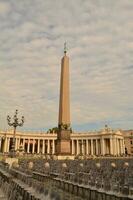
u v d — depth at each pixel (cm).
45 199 1034
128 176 1848
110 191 1476
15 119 4947
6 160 4791
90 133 12825
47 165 3638
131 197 1288
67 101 5400
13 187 1435
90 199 1570
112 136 12562
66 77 5391
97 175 2073
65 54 5459
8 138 12388
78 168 3117
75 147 12781
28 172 2466
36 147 12825
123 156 8700
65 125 5356
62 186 2136
